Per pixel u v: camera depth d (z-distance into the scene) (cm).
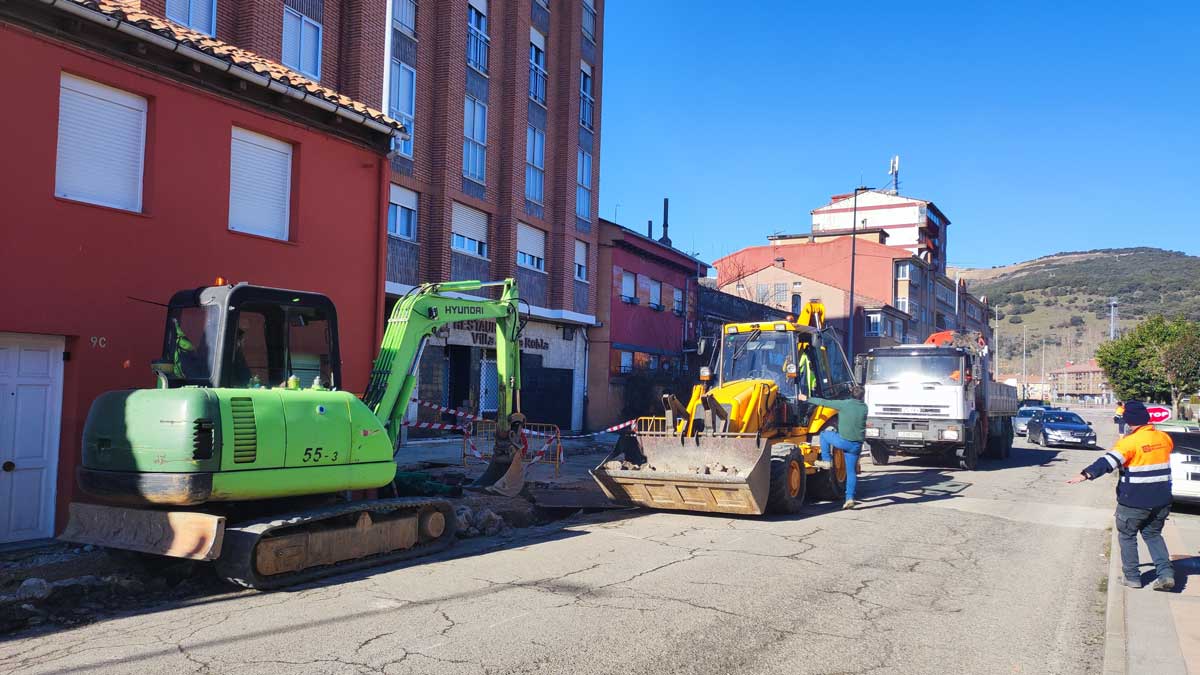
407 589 705
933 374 1828
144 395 696
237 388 740
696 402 1180
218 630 581
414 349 987
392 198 1944
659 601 669
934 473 1803
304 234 1155
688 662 523
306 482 746
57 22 852
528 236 2467
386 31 1631
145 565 738
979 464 2119
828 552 891
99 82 905
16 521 838
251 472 699
